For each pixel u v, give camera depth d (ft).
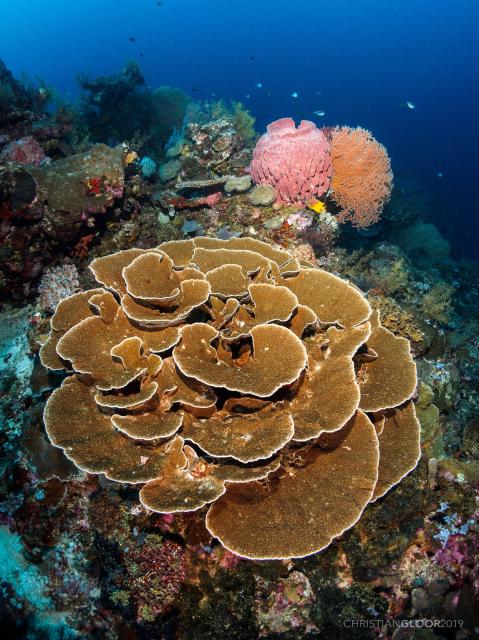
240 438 3.09
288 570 3.56
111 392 3.26
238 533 3.04
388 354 3.92
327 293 3.89
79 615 4.10
